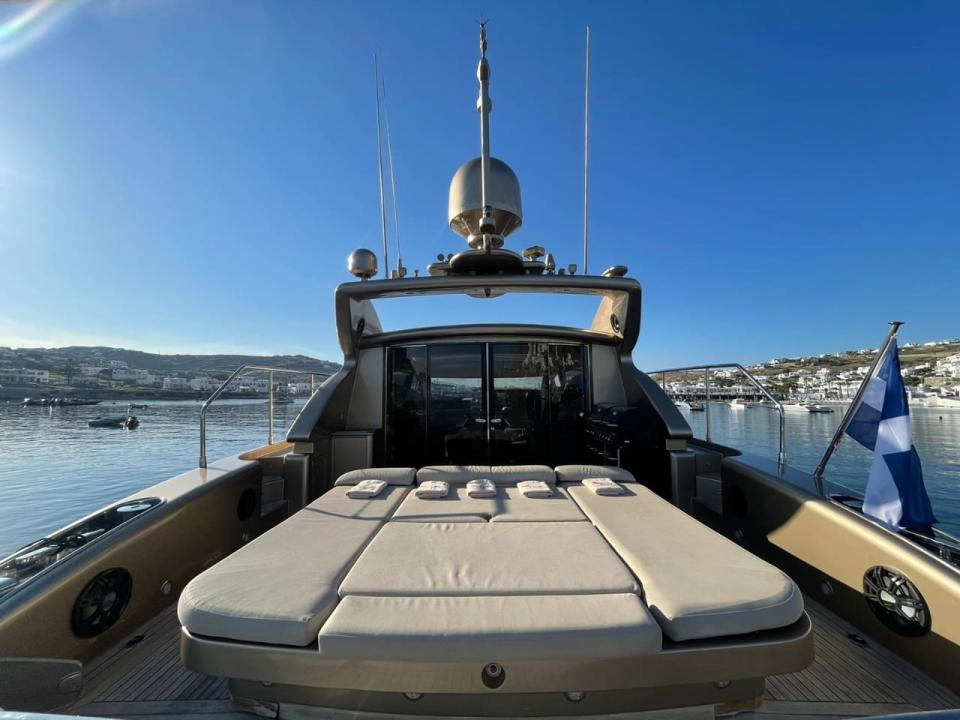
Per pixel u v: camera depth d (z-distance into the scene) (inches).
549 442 163.8
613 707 55.2
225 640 55.5
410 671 52.6
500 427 163.9
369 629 53.1
